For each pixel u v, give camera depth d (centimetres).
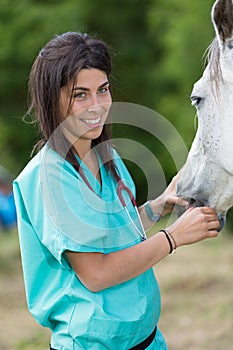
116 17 2042
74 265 315
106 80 317
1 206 1415
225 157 327
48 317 328
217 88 321
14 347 665
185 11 1695
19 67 2055
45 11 1961
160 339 346
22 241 329
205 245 1104
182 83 1627
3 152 1950
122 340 321
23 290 917
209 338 658
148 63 2020
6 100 2109
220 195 340
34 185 323
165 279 884
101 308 316
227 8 307
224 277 866
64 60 310
